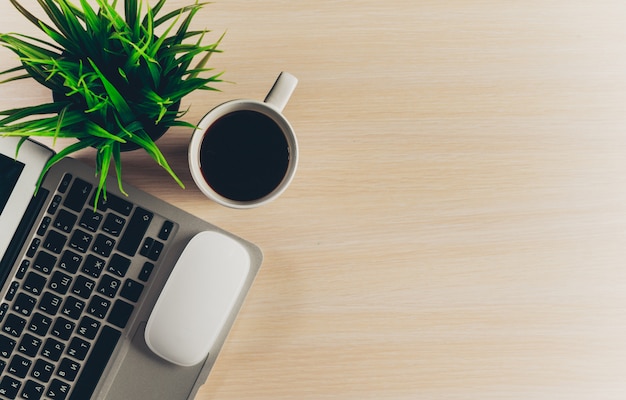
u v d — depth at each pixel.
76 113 0.53
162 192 0.67
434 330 0.69
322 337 0.69
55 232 0.62
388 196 0.69
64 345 0.64
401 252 0.69
